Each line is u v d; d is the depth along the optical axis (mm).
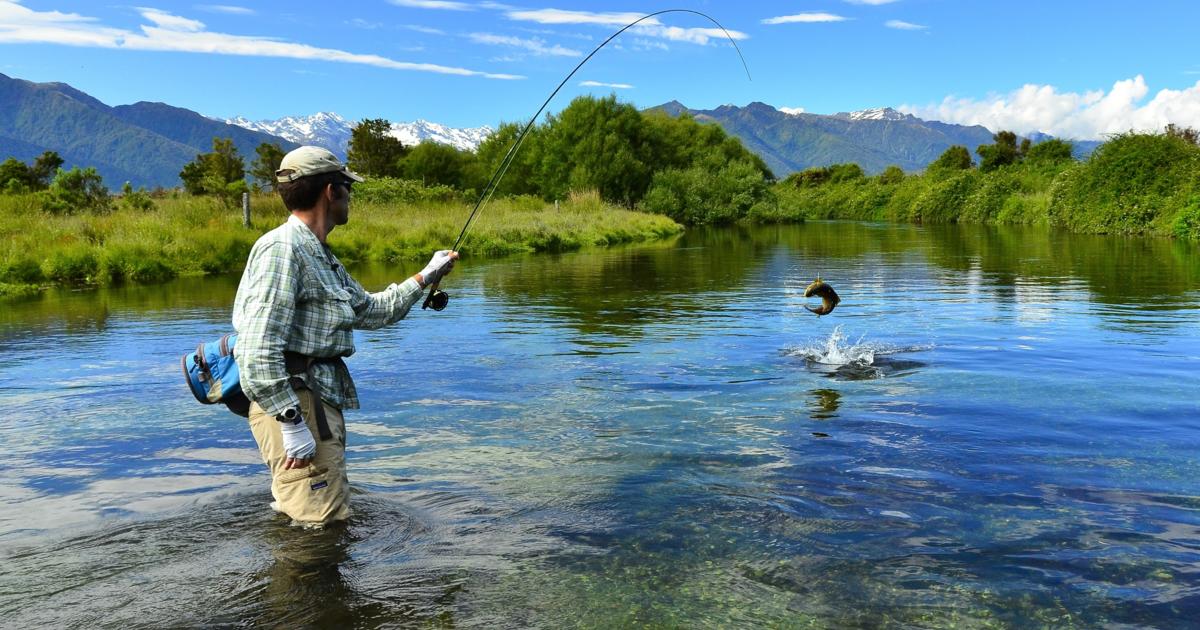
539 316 8953
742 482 3395
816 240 27359
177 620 2252
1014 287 11648
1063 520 2939
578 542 2762
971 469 3553
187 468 3637
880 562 2586
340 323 2822
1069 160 49281
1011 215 42688
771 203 50125
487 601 2338
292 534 2842
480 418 4531
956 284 12195
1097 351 6551
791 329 7918
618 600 2336
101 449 3943
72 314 9195
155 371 5930
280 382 2629
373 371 5902
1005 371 5785
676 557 2635
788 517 2980
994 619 2215
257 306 2607
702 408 4742
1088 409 4641
